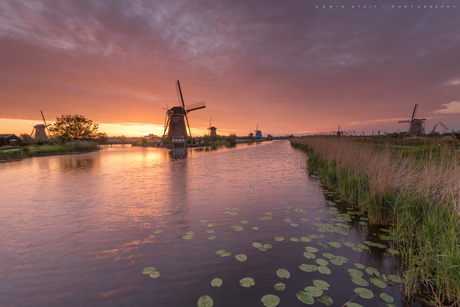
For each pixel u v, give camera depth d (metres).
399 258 2.92
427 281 2.41
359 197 5.07
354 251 3.12
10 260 3.00
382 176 4.52
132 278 2.55
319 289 2.29
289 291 2.27
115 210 5.10
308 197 6.09
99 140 54.97
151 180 8.80
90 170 11.84
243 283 2.42
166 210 5.07
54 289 2.38
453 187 3.69
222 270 2.69
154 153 25.27
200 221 4.36
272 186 7.47
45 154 24.08
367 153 7.14
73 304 2.14
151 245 3.38
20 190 7.20
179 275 2.60
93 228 4.07
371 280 2.45
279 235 3.68
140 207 5.31
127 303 2.14
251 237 3.61
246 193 6.56
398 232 3.48
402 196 4.16
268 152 24.28
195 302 2.13
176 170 11.55
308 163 12.46
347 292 2.26
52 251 3.23
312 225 4.10
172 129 40.97
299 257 2.97
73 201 5.88
